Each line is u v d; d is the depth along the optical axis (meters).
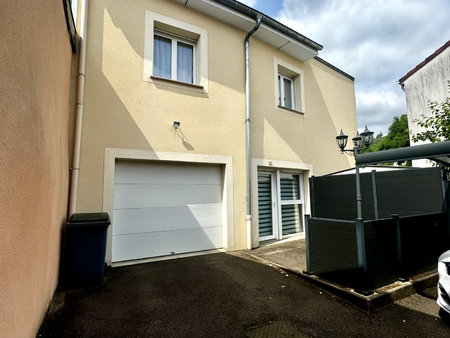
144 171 4.63
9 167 1.41
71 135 3.83
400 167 5.54
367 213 5.61
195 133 5.02
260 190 6.34
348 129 8.64
